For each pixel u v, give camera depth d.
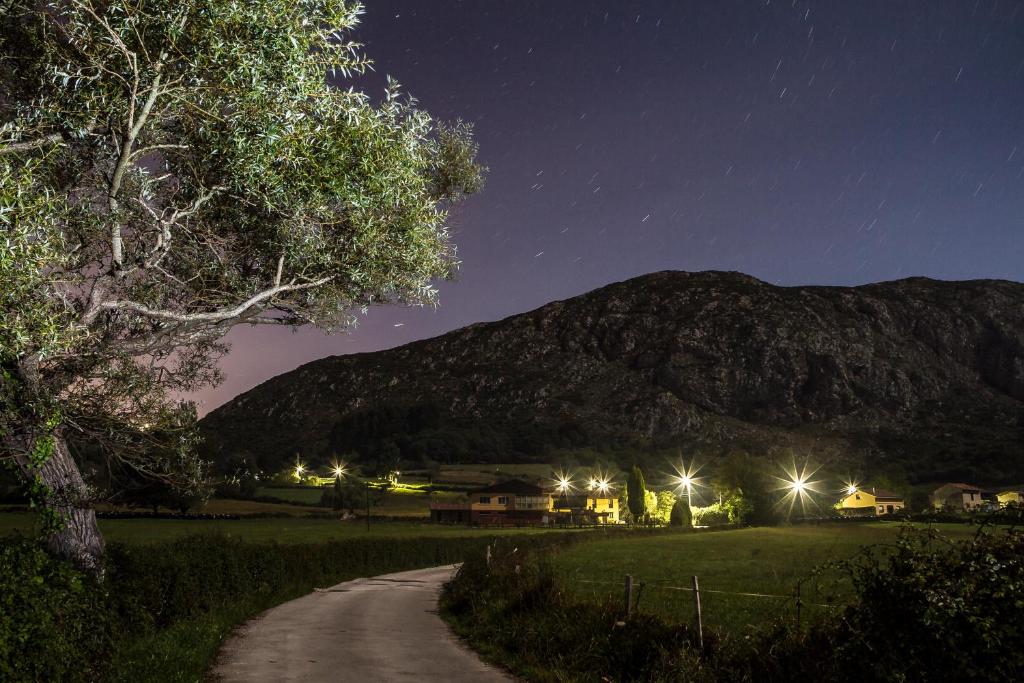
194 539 22.61
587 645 14.50
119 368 12.60
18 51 12.30
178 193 13.57
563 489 160.38
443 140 16.69
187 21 11.15
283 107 11.75
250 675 13.73
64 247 11.17
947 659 7.45
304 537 73.38
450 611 24.77
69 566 10.90
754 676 10.65
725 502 111.62
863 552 8.71
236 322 14.54
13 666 8.43
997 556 7.52
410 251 14.35
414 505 151.50
